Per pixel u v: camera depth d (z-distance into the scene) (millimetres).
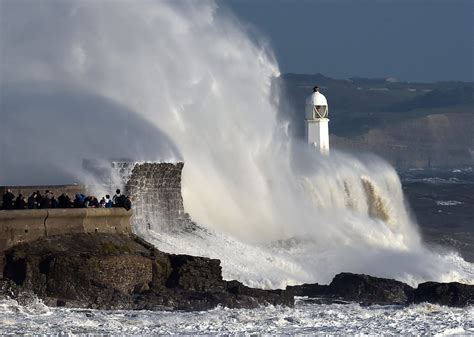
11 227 107875
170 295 109000
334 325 104438
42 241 109562
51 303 104562
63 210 111875
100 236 114250
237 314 105812
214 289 113188
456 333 102750
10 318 99062
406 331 102812
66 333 94688
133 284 110125
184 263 114062
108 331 96562
